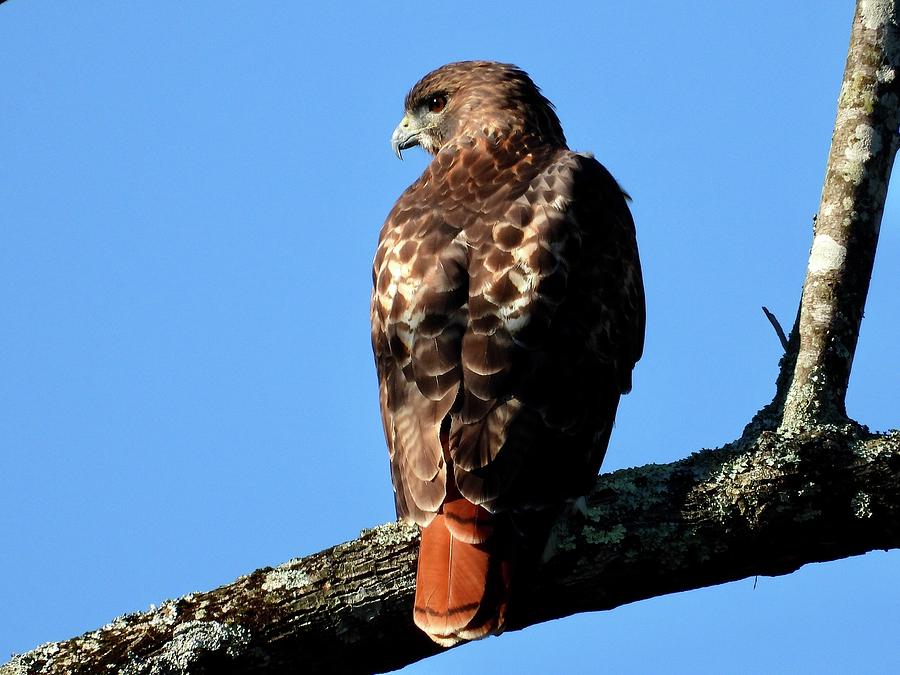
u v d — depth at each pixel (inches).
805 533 366.0
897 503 363.6
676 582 369.1
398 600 356.2
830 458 367.2
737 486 365.7
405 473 372.5
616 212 443.5
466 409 371.9
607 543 362.9
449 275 393.1
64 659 351.6
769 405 398.6
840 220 423.8
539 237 400.8
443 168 464.1
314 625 354.9
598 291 410.0
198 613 355.6
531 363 379.6
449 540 354.0
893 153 433.1
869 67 436.8
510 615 350.0
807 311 413.1
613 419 406.0
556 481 367.9
